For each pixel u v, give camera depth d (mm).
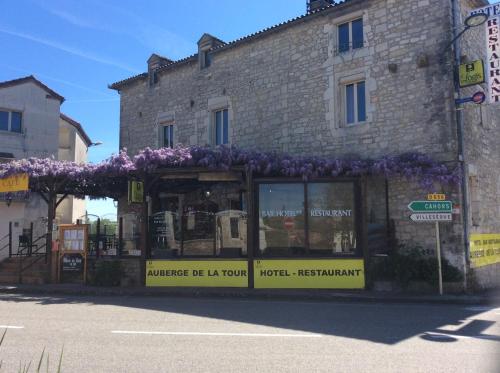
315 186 13641
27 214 22734
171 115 20016
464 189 13117
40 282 15141
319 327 8094
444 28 13430
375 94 14562
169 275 13898
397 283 12625
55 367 5605
